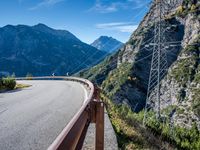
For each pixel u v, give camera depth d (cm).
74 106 1394
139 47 14338
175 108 9238
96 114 519
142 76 13175
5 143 667
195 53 10931
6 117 1064
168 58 12506
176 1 15225
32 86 3691
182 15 14125
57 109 1281
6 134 766
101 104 521
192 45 11469
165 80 11056
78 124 384
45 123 928
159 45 4581
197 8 13725
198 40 11712
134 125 1383
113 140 782
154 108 10581
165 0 4778
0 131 807
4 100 1748
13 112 1202
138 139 962
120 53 17762
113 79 14700
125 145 827
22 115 1112
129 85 12662
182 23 13888
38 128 847
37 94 2231
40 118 1031
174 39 13262
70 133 306
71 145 297
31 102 1612
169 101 10031
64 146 256
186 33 13175
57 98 1845
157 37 4888
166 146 1145
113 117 1317
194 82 9481
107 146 720
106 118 1127
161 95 10675
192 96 8944
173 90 10150
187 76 10038
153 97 11069
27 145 652
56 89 2858
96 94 1396
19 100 1744
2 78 3234
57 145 233
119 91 12438
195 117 8025
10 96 2069
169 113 9238
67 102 1588
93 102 529
